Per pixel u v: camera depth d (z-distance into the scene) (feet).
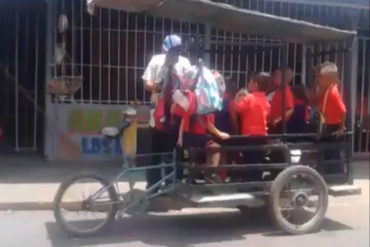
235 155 22.70
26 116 36.01
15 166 32.35
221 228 23.30
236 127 23.03
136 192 21.58
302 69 34.81
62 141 33.35
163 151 22.71
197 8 21.07
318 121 23.85
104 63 33.73
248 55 32.94
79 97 33.58
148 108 34.01
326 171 23.62
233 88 23.77
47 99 33.12
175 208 21.83
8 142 35.88
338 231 23.21
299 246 21.09
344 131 23.81
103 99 33.83
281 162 22.88
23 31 35.40
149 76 22.48
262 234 22.56
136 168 21.52
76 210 21.17
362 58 37.60
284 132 22.88
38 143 36.17
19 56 35.63
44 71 35.50
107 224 21.49
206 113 21.07
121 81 33.99
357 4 35.42
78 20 33.24
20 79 35.76
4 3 34.76
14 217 24.23
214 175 21.88
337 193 23.18
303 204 22.58
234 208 26.32
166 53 21.67
